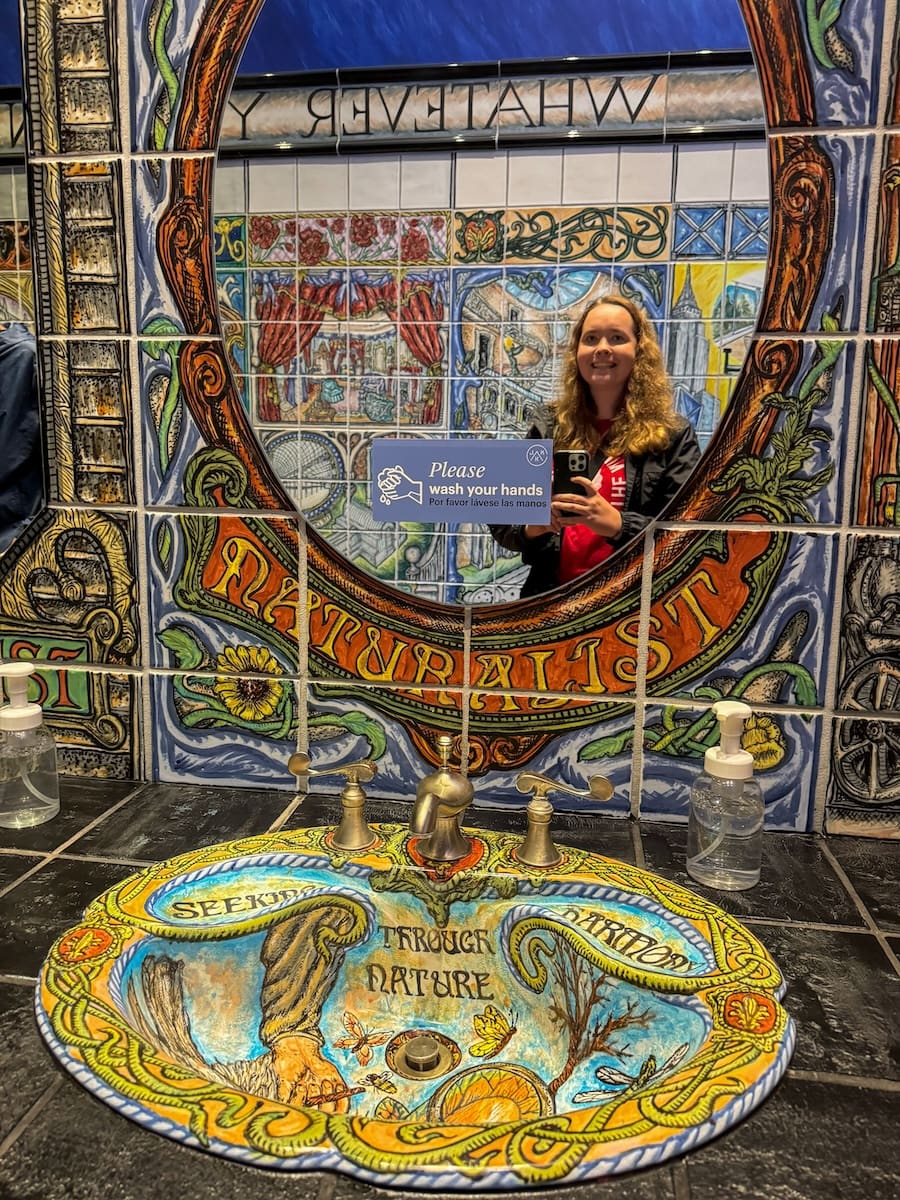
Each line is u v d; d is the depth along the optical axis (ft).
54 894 2.56
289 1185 1.57
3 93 3.00
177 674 3.30
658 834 3.00
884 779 2.96
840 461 2.81
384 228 2.83
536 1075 2.41
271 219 2.91
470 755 3.15
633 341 2.79
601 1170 1.60
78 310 3.11
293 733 3.26
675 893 2.57
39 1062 1.89
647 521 2.91
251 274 2.96
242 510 3.13
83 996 2.08
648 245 2.72
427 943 2.64
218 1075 2.30
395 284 2.86
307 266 2.91
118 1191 1.56
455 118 2.74
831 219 2.67
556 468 2.90
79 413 3.18
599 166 2.70
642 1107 1.75
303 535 3.10
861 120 2.61
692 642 2.97
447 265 2.82
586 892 2.58
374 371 2.92
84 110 2.97
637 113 2.67
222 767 3.34
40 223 3.07
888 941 2.39
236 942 2.51
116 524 3.23
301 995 2.57
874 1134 1.72
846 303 2.71
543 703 3.07
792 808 3.03
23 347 3.16
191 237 2.98
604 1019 2.33
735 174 2.67
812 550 2.87
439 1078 2.42
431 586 3.04
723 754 2.70
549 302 2.79
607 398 2.83
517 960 2.58
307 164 2.85
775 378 2.78
